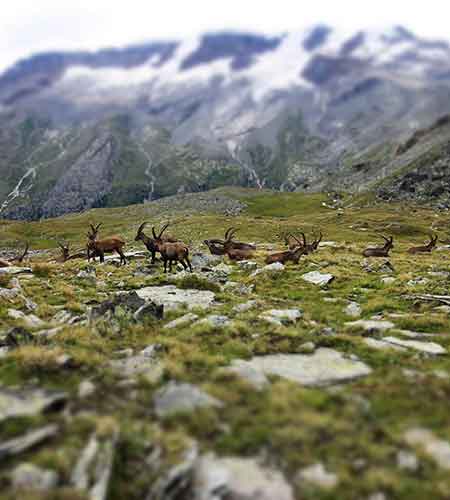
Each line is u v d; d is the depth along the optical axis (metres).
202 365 11.14
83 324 14.48
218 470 7.24
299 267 30.70
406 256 49.22
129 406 8.95
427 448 7.88
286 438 7.95
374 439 8.09
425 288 22.45
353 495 6.79
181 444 7.70
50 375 10.16
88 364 10.71
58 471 6.97
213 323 14.72
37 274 27.05
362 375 11.06
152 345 12.23
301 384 10.38
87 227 178.38
